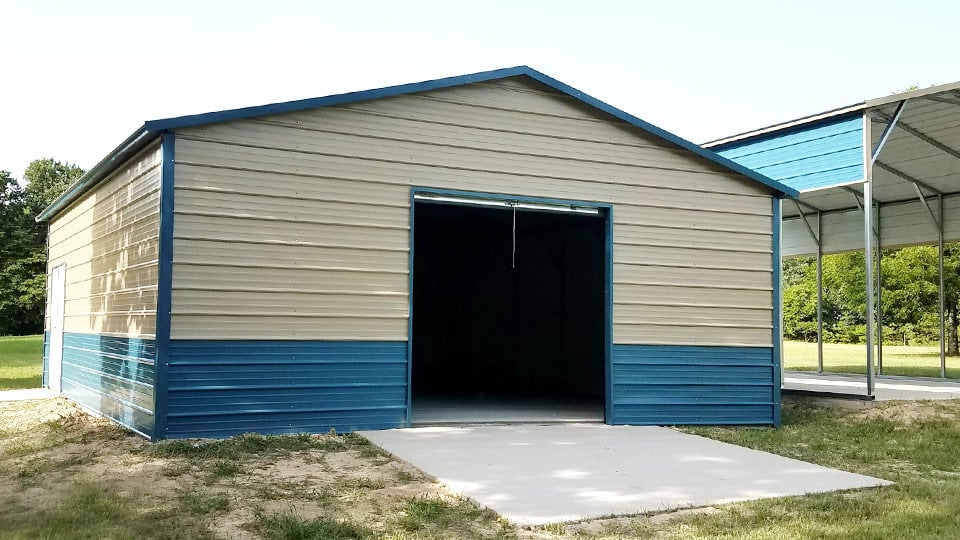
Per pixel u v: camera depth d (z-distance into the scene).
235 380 7.72
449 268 17.94
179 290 7.54
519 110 9.12
